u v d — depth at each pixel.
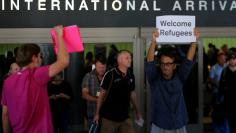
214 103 9.64
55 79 8.50
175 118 6.26
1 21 9.15
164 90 6.29
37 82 4.64
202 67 9.44
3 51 9.14
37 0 9.18
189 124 9.47
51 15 9.19
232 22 9.48
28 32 9.16
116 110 7.08
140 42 9.27
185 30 6.57
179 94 6.32
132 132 7.27
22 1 9.16
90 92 8.13
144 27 9.27
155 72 6.38
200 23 9.42
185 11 9.39
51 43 9.18
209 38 9.67
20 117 4.61
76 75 9.26
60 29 4.69
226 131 8.55
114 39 9.25
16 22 9.16
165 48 9.16
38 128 4.64
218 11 9.45
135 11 9.29
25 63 4.75
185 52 9.16
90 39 9.23
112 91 7.02
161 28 6.56
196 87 9.47
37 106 4.63
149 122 9.25
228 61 8.81
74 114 9.32
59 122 8.59
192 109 9.48
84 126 9.32
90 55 9.25
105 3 9.24
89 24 9.23
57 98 8.52
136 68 9.25
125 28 9.26
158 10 9.32
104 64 8.11
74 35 4.91
